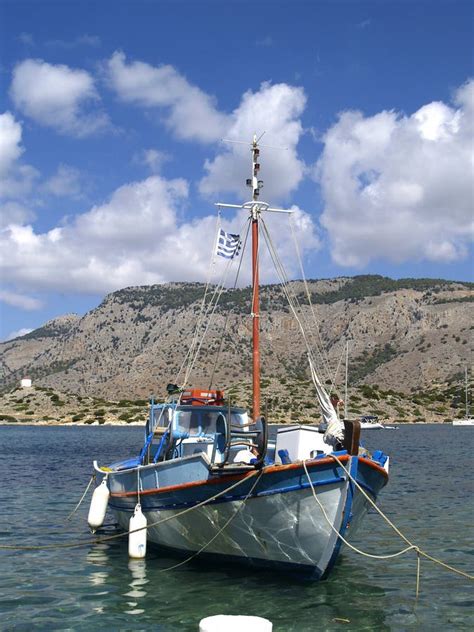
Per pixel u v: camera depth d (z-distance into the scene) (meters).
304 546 15.79
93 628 13.32
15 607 14.72
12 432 128.00
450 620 14.05
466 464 53.12
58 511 28.61
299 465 15.16
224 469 15.92
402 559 19.45
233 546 17.11
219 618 10.70
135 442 92.25
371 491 16.48
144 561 18.84
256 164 21.50
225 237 22.88
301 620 13.80
